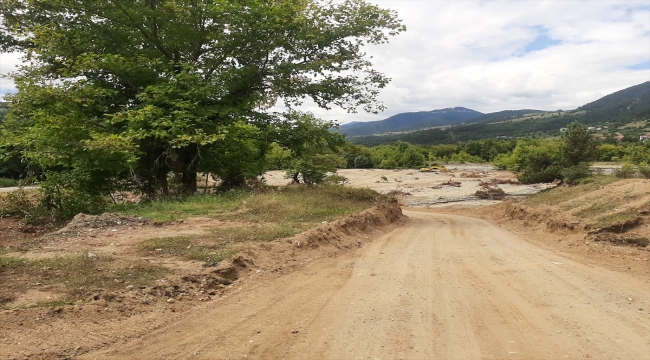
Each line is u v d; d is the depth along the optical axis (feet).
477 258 31.12
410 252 33.58
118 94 63.26
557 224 42.91
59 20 62.08
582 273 26.07
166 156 60.29
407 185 149.69
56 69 61.52
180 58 64.34
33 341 14.10
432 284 23.52
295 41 65.72
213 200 51.75
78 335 14.93
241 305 19.49
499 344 15.39
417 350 14.88
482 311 18.98
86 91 54.13
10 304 16.80
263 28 60.23
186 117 56.70
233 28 61.00
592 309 19.26
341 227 39.01
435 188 137.90
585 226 38.40
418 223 58.75
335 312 18.83
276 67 65.21
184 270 22.80
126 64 56.03
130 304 17.92
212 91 59.21
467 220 65.41
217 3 57.06
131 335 15.56
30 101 54.13
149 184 62.54
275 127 69.00
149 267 22.89
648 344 15.37
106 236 31.42
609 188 52.95
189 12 59.72
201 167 66.95
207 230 34.58
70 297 17.88
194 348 14.78
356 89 69.82
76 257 24.21
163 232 33.53
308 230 35.12
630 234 35.60
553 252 33.83
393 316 18.33
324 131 70.03
